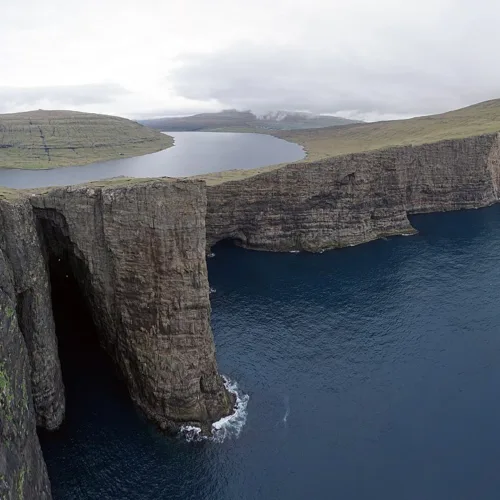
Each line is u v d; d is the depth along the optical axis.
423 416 63.53
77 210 62.50
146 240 59.69
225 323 88.69
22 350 45.25
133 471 54.09
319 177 132.62
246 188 130.25
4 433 34.97
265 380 71.38
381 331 85.25
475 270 112.50
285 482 53.16
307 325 87.75
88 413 62.47
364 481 53.25
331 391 68.88
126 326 63.56
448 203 178.88
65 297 80.75
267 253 131.88
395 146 168.62
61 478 52.69
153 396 61.72
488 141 180.50
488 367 74.00
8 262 51.53
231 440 59.22
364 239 139.38
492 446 57.94
